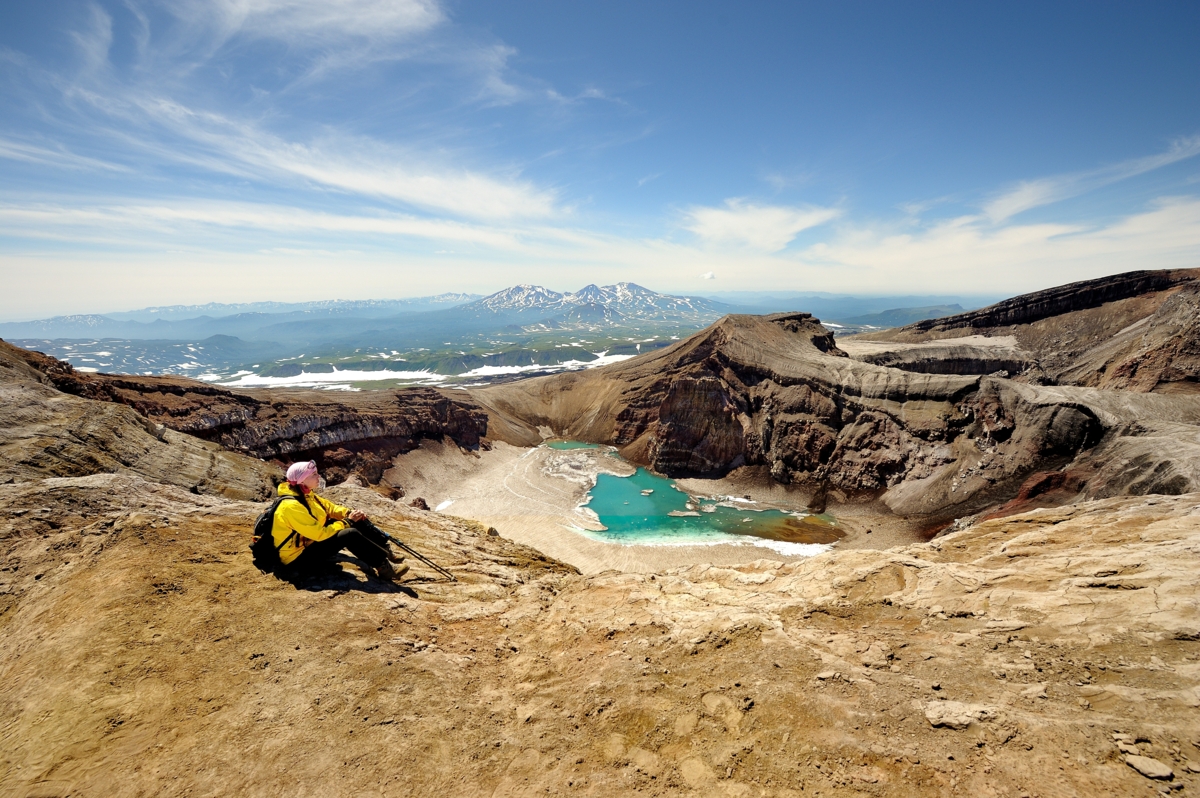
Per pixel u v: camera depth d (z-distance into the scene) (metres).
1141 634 7.53
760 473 101.31
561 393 172.62
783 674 7.51
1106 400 71.25
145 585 8.35
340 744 5.98
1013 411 79.25
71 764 5.35
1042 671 7.13
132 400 72.19
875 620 9.85
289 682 6.86
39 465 25.47
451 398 150.25
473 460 123.19
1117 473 54.72
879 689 7.00
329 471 91.94
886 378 96.75
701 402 111.06
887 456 88.50
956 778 5.36
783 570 14.72
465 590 11.57
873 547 70.50
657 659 8.32
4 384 30.61
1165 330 101.12
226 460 38.59
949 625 9.13
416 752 6.02
